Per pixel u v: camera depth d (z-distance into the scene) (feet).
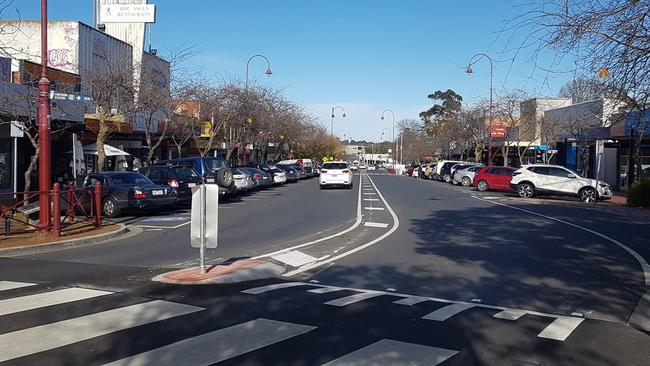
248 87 148.36
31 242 45.03
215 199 33.19
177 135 121.90
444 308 26.78
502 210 78.95
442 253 43.24
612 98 31.19
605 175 140.36
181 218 67.36
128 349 19.84
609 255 42.86
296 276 35.01
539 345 21.34
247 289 30.40
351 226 60.80
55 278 32.71
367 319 24.40
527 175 105.29
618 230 58.08
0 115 64.64
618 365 19.36
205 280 31.78
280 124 175.11
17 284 30.86
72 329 22.17
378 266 38.24
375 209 80.48
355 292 30.14
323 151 329.93
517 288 31.78
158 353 19.44
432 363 18.98
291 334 21.95
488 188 124.98
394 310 26.12
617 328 24.16
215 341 20.89
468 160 224.53
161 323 23.20
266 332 22.15
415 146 343.87
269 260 39.19
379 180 191.72
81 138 93.15
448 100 345.51
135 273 34.50
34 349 19.75
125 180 69.10
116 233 52.03
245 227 60.03
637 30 26.11
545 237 51.90
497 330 23.18
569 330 23.53
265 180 126.21
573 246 46.93
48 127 48.24
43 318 23.73
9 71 70.03
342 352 19.90
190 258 40.50
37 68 77.77
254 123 148.36
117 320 23.54
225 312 25.17
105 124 81.20
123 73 86.69
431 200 98.17
